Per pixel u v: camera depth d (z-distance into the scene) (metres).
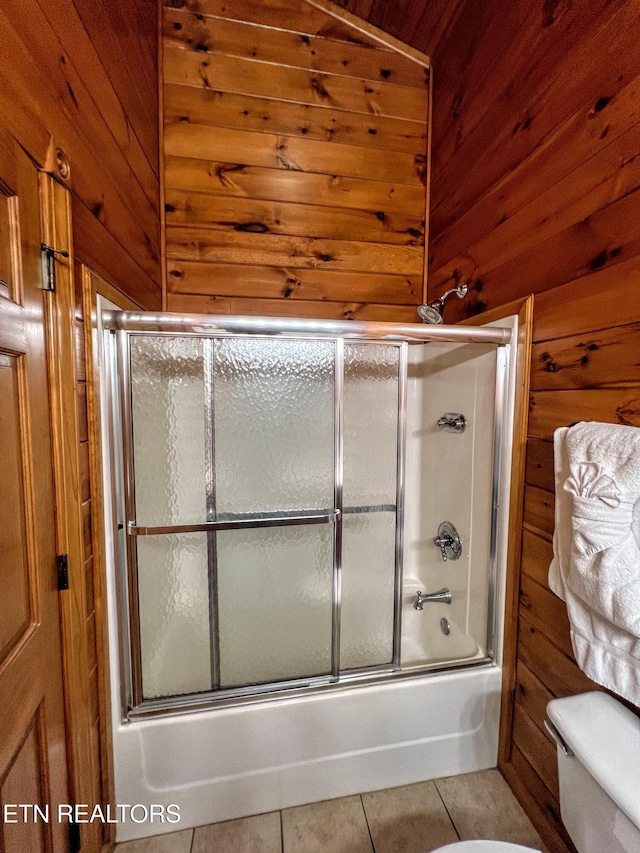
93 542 1.01
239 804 1.20
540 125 1.12
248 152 1.61
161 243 1.57
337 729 1.25
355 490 1.53
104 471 1.06
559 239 1.06
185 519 1.35
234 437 1.38
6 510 0.69
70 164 0.86
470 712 1.33
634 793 0.68
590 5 0.94
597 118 0.93
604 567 0.81
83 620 0.94
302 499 1.42
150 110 1.43
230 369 1.35
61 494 0.86
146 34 1.38
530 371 1.19
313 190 1.68
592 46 0.94
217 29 1.54
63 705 0.89
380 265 1.78
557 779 1.10
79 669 0.92
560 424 1.07
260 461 1.40
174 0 1.50
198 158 1.58
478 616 1.45
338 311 1.75
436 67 1.70
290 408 1.40
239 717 1.18
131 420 1.18
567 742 0.82
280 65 1.60
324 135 1.67
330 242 1.72
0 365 0.67
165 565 1.33
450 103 1.60
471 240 1.47
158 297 1.54
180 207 1.58
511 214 1.25
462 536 1.56
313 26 1.62
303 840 1.15
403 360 1.52
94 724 1.02
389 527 1.54
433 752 1.32
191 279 1.61
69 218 0.85
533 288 1.16
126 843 1.14
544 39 1.09
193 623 1.38
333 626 1.43
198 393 1.34
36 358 0.77
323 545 1.44
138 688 1.20
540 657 1.17
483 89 1.38
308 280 1.71
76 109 0.89
